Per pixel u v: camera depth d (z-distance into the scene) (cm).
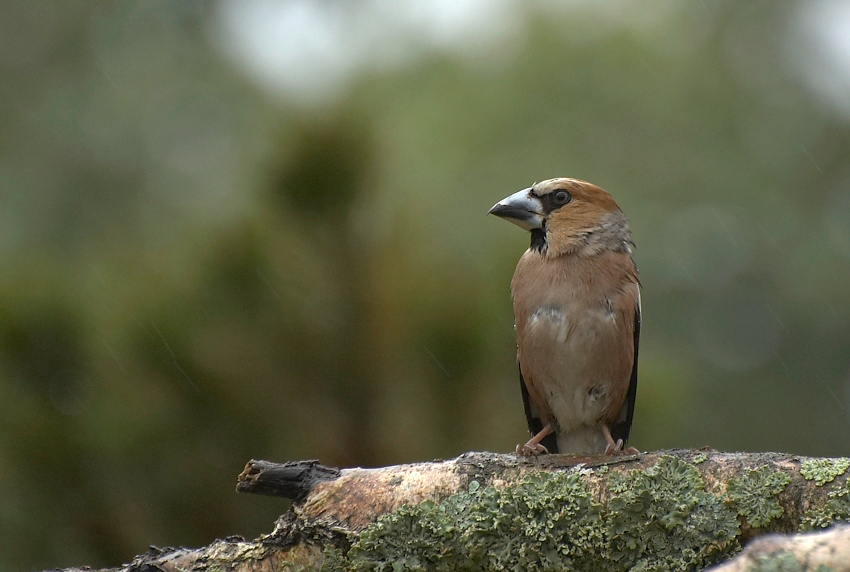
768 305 2212
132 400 827
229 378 836
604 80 2159
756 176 2247
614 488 686
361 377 859
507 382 927
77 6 2173
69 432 813
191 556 718
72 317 814
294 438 849
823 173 2284
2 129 2050
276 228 877
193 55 2184
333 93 927
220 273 846
